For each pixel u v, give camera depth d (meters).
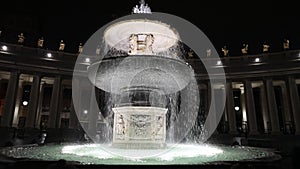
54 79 38.81
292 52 35.97
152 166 5.77
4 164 6.06
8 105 34.59
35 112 36.00
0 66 35.84
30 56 37.56
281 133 34.06
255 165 6.34
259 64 37.88
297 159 7.44
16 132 28.55
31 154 7.85
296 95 34.88
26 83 43.03
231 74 39.34
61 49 39.81
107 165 5.71
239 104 47.38
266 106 39.38
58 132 30.95
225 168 5.99
